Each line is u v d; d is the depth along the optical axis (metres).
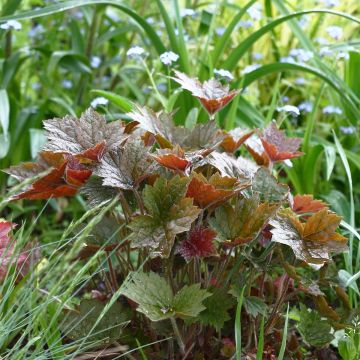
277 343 0.88
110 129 0.82
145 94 1.41
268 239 0.86
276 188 0.85
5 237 0.86
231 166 0.86
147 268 0.87
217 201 0.81
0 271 0.83
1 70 1.29
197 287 0.78
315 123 1.34
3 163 1.26
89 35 1.41
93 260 0.74
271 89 1.46
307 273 0.96
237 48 1.20
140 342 0.86
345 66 1.24
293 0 1.48
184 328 0.84
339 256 1.12
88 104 1.35
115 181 0.80
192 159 0.83
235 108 1.12
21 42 1.61
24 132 1.27
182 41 1.19
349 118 1.25
